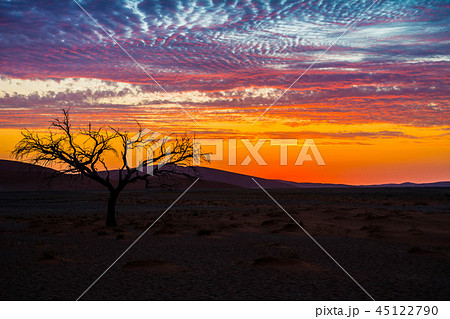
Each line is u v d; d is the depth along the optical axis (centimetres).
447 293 1277
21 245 2309
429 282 1420
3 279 1432
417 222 3600
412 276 1516
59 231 3005
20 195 11212
